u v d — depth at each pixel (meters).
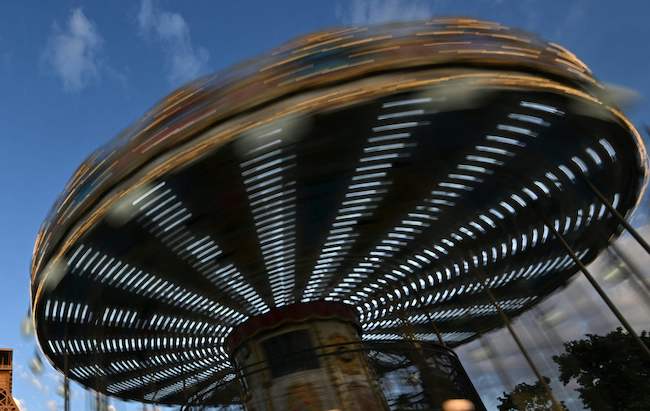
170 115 13.62
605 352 34.94
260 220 17.50
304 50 13.48
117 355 22.30
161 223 15.47
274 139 13.48
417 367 18.56
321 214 18.28
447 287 26.23
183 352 25.28
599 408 34.44
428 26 14.02
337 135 14.05
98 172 14.26
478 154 16.48
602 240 24.03
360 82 13.00
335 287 25.17
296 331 21.75
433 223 20.50
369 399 19.77
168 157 13.03
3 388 69.25
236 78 13.36
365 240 21.11
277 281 22.84
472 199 19.00
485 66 13.77
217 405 18.56
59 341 19.36
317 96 12.85
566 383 36.47
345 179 16.33
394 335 31.78
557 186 18.69
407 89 12.85
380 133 14.42
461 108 14.05
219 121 12.96
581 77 15.66
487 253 22.97
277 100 12.96
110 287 17.80
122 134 14.24
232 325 25.30
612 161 17.88
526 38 15.05
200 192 14.73
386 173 16.55
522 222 20.84
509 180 18.08
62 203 15.09
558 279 28.36
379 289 26.03
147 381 26.00
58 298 16.83
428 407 17.45
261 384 20.62
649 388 33.38
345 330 22.42
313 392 19.80
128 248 16.05
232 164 13.83
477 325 33.28
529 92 13.89
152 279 18.75
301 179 15.55
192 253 18.02
